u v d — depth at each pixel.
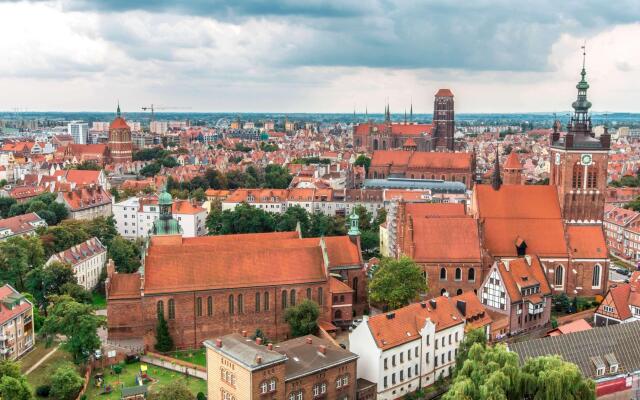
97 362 135.12
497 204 178.50
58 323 131.00
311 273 151.50
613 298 155.00
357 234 170.25
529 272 157.38
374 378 120.19
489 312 152.75
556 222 175.88
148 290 139.62
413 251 166.25
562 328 140.75
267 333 148.50
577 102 175.62
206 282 143.62
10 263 181.12
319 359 113.50
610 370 118.88
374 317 123.56
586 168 174.25
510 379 98.69
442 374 133.38
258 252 150.75
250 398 103.38
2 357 136.25
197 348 143.62
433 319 131.75
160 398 108.75
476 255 165.38
